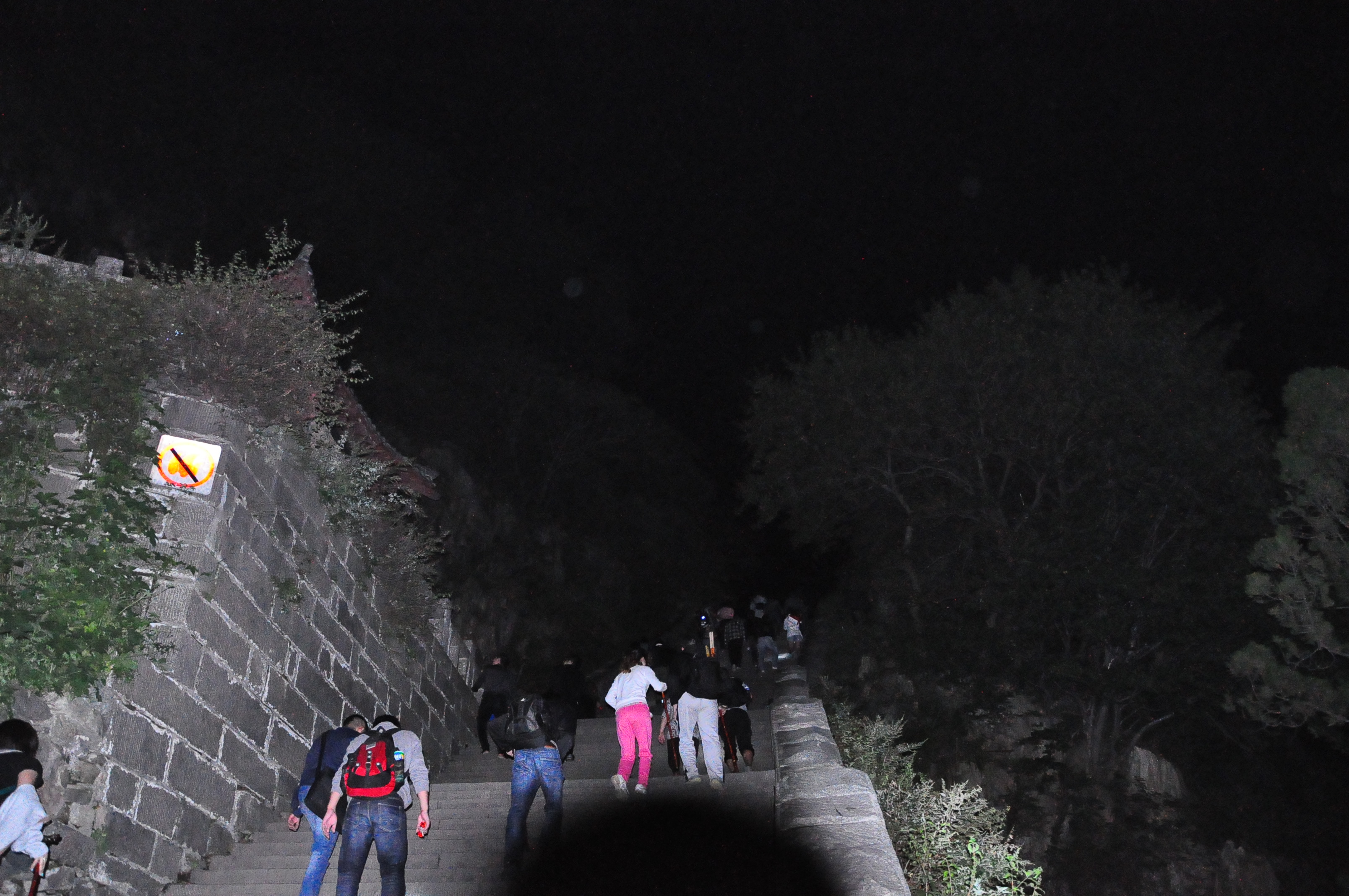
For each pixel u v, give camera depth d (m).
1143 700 26.52
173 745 9.21
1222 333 28.69
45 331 9.62
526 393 39.34
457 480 34.09
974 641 26.47
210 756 9.73
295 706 11.54
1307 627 19.31
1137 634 26.09
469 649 18.59
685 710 10.73
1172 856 25.34
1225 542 26.31
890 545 31.19
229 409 10.86
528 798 8.54
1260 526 25.95
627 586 37.44
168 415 10.23
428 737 15.72
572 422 39.75
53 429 9.43
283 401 11.54
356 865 7.14
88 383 9.60
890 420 28.97
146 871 8.61
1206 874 25.25
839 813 8.17
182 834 9.15
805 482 30.64
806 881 6.94
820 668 28.17
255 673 10.73
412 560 15.30
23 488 9.00
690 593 40.19
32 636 8.23
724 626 26.39
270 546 11.38
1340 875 26.67
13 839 6.48
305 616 12.03
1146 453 26.86
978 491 29.09
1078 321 28.23
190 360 10.64
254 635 10.79
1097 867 24.56
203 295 11.12
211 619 9.98
